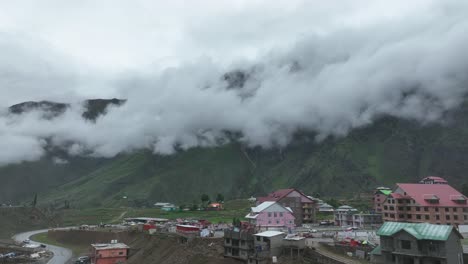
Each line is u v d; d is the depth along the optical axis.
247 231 121.38
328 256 101.12
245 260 114.81
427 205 158.50
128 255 155.38
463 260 88.88
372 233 133.25
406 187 168.75
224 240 124.00
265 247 111.19
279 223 163.25
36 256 169.62
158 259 139.25
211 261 119.50
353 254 102.44
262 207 166.50
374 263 93.31
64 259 166.88
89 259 159.50
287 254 109.00
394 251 90.56
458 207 157.88
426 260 86.75
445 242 84.12
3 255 170.25
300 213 197.62
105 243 178.25
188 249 134.38
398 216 164.00
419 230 89.69
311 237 125.31
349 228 157.38
